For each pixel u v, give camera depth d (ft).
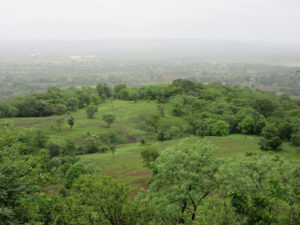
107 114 304.71
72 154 199.00
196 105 357.20
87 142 231.50
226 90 465.47
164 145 218.59
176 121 277.44
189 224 64.08
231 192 46.01
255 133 244.22
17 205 51.47
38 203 56.24
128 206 58.80
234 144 203.92
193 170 76.07
